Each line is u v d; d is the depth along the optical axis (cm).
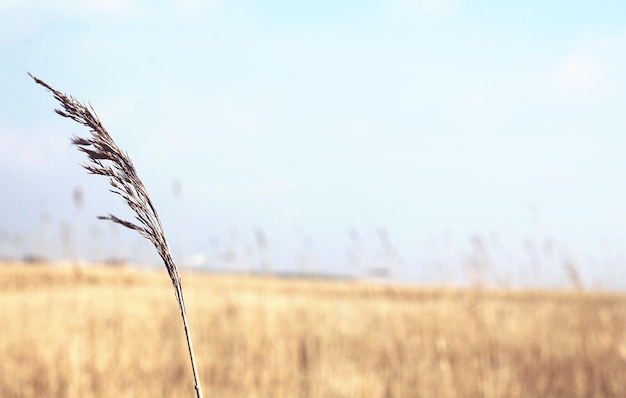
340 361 956
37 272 3141
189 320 1402
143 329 1180
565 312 1280
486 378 830
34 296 1828
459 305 1569
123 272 3200
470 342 1081
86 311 1434
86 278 3084
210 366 933
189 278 2816
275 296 2070
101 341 994
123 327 1177
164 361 945
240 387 812
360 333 1252
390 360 962
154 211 160
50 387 782
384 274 2031
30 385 793
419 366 892
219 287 2500
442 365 865
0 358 915
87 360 879
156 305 1678
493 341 1085
